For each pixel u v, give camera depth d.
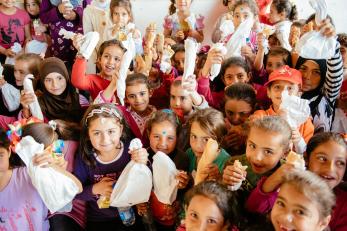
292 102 1.41
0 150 1.30
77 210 1.58
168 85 2.27
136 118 1.94
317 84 1.92
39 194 1.35
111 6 2.60
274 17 2.92
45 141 1.47
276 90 1.72
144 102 1.95
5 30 3.01
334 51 1.64
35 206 1.37
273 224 0.97
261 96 1.95
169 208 1.49
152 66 2.41
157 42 2.46
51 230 1.51
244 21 2.24
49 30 3.08
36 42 2.99
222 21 2.77
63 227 1.51
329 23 1.61
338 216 1.22
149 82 2.14
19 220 1.36
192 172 1.45
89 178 1.56
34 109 1.78
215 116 1.49
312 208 0.90
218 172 1.28
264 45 2.26
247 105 1.73
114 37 2.55
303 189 0.91
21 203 1.35
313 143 1.25
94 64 2.69
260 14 3.04
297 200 0.91
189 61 1.69
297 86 1.73
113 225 1.58
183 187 1.40
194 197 1.10
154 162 1.40
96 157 1.54
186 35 3.03
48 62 1.94
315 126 1.87
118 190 1.41
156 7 3.33
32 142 1.29
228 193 1.11
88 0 2.99
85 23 2.74
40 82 2.00
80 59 1.95
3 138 1.32
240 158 1.34
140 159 1.39
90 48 1.93
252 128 1.26
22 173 1.36
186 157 1.54
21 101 1.78
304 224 0.90
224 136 1.52
